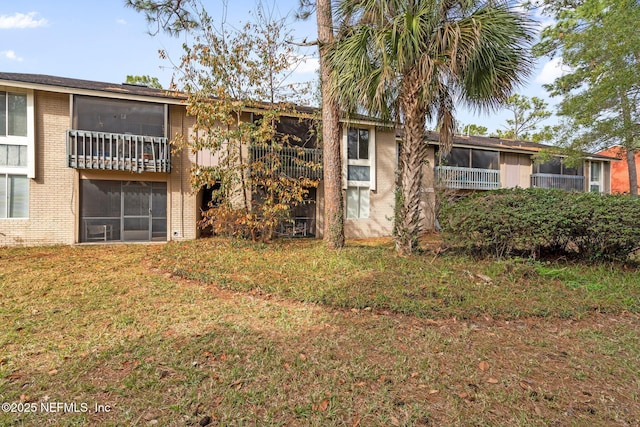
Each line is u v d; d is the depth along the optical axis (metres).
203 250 9.93
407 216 8.77
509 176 21.72
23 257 9.40
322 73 9.86
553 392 3.05
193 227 13.91
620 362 3.61
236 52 11.09
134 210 13.25
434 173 18.86
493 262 7.91
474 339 4.10
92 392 2.94
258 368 3.36
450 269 7.16
